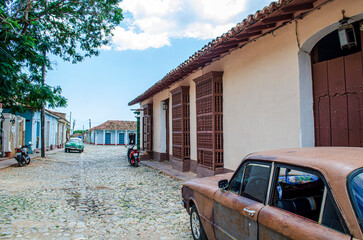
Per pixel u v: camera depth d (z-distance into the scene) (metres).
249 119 7.46
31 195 7.86
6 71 7.95
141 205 6.89
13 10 9.81
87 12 12.44
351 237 1.87
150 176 11.56
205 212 4.00
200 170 10.09
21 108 10.35
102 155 24.77
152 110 17.86
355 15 4.63
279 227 2.44
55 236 4.75
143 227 5.29
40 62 9.34
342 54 5.99
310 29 5.41
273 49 6.46
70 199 7.47
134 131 59.56
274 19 5.75
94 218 5.82
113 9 12.96
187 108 12.23
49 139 30.02
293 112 5.86
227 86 8.64
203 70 10.32
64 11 12.09
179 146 12.53
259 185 2.99
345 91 5.16
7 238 4.55
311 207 2.77
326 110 5.52
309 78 5.80
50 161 17.94
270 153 3.11
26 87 9.34
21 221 5.49
